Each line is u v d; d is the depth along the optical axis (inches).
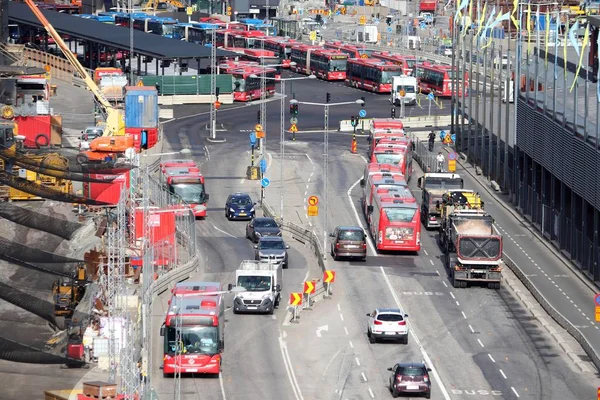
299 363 7687.0
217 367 7342.5
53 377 7130.9
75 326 7657.5
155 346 7834.6
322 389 7219.5
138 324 7652.6
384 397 7101.4
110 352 6683.1
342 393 7155.5
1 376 7135.8
